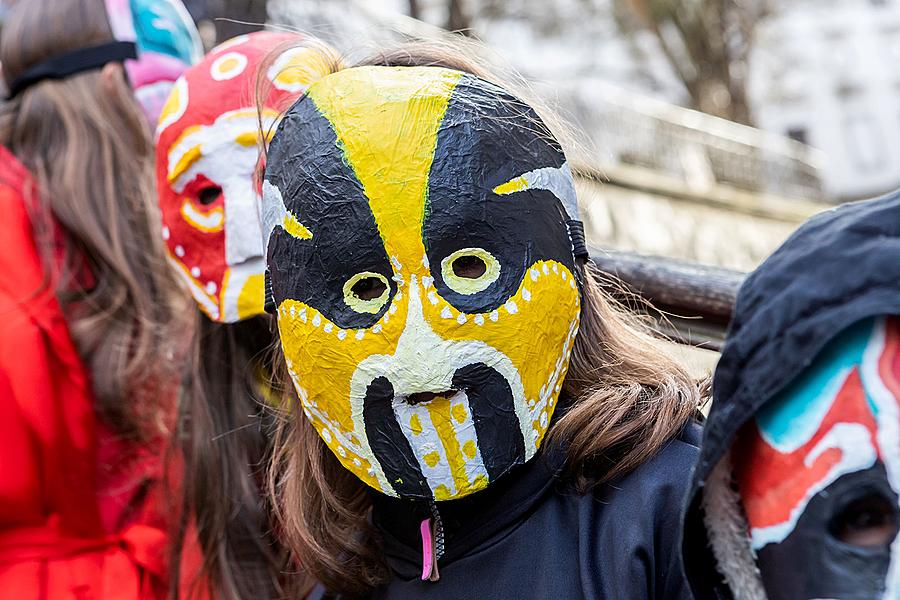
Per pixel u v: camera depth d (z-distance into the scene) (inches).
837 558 33.5
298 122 47.9
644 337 55.3
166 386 67.8
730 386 35.3
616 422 48.6
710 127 421.4
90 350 65.7
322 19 150.6
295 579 64.6
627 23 520.1
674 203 361.4
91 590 64.1
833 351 34.0
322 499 54.8
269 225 48.4
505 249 45.6
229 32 110.2
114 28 74.4
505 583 48.9
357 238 44.9
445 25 391.2
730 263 368.8
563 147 55.8
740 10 545.0
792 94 792.3
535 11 469.7
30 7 75.2
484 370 45.1
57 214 68.3
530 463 49.6
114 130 72.1
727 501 37.3
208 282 65.4
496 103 47.4
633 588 44.8
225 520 65.6
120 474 67.2
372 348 45.0
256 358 68.3
